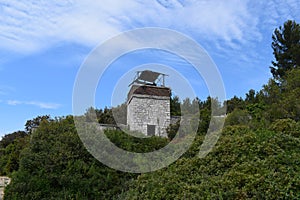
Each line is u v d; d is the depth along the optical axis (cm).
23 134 3309
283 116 1277
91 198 740
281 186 489
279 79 1673
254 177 522
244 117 1181
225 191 521
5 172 2202
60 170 778
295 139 684
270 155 602
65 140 841
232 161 622
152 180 650
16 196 735
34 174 778
